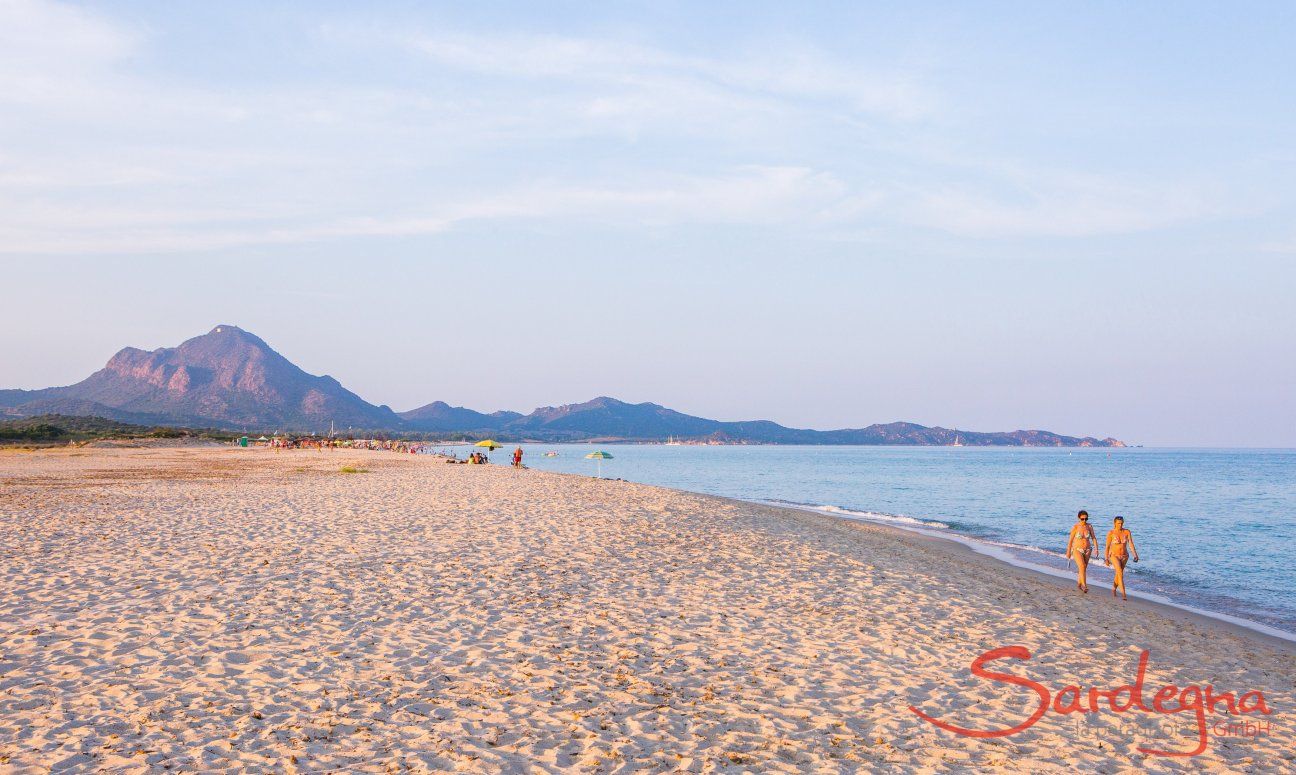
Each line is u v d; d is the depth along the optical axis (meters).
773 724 7.13
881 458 188.00
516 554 14.96
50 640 8.62
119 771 5.59
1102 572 21.92
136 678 7.54
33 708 6.71
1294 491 63.69
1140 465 137.75
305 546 15.20
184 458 67.75
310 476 40.16
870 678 8.65
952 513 42.34
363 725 6.63
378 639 9.15
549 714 7.08
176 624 9.38
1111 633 12.34
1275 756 7.30
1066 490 64.25
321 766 5.82
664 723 7.00
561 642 9.33
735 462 145.62
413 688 7.59
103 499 24.69
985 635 11.02
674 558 15.49
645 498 28.31
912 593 13.65
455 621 10.04
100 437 131.25
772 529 21.66
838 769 6.23
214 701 7.04
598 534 17.95
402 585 11.96
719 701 7.66
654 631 10.05
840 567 15.80
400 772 5.77
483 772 5.82
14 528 17.12
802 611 11.66
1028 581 18.06
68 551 14.20
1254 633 14.55
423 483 34.50
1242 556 26.25
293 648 8.66
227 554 14.14
